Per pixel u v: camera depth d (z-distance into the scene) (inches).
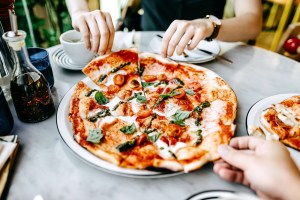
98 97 17.7
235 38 26.1
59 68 21.9
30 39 49.0
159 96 18.2
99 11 20.6
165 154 13.7
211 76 19.1
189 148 13.4
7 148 12.6
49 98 16.1
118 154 13.2
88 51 20.8
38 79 15.3
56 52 23.2
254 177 10.5
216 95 17.5
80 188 12.0
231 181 12.3
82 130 14.3
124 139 14.8
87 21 19.9
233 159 11.1
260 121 15.4
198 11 34.2
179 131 15.1
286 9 50.5
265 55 23.9
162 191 11.9
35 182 12.2
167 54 20.2
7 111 14.4
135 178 12.6
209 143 13.5
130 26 40.9
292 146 13.7
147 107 17.6
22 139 14.7
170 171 11.9
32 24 47.4
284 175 10.1
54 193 11.8
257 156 10.9
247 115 15.8
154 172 11.8
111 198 11.6
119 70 20.1
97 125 15.6
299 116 15.5
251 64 22.5
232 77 20.7
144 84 19.8
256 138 12.1
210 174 12.7
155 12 35.6
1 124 14.1
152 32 27.7
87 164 13.3
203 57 22.5
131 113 17.0
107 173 12.8
